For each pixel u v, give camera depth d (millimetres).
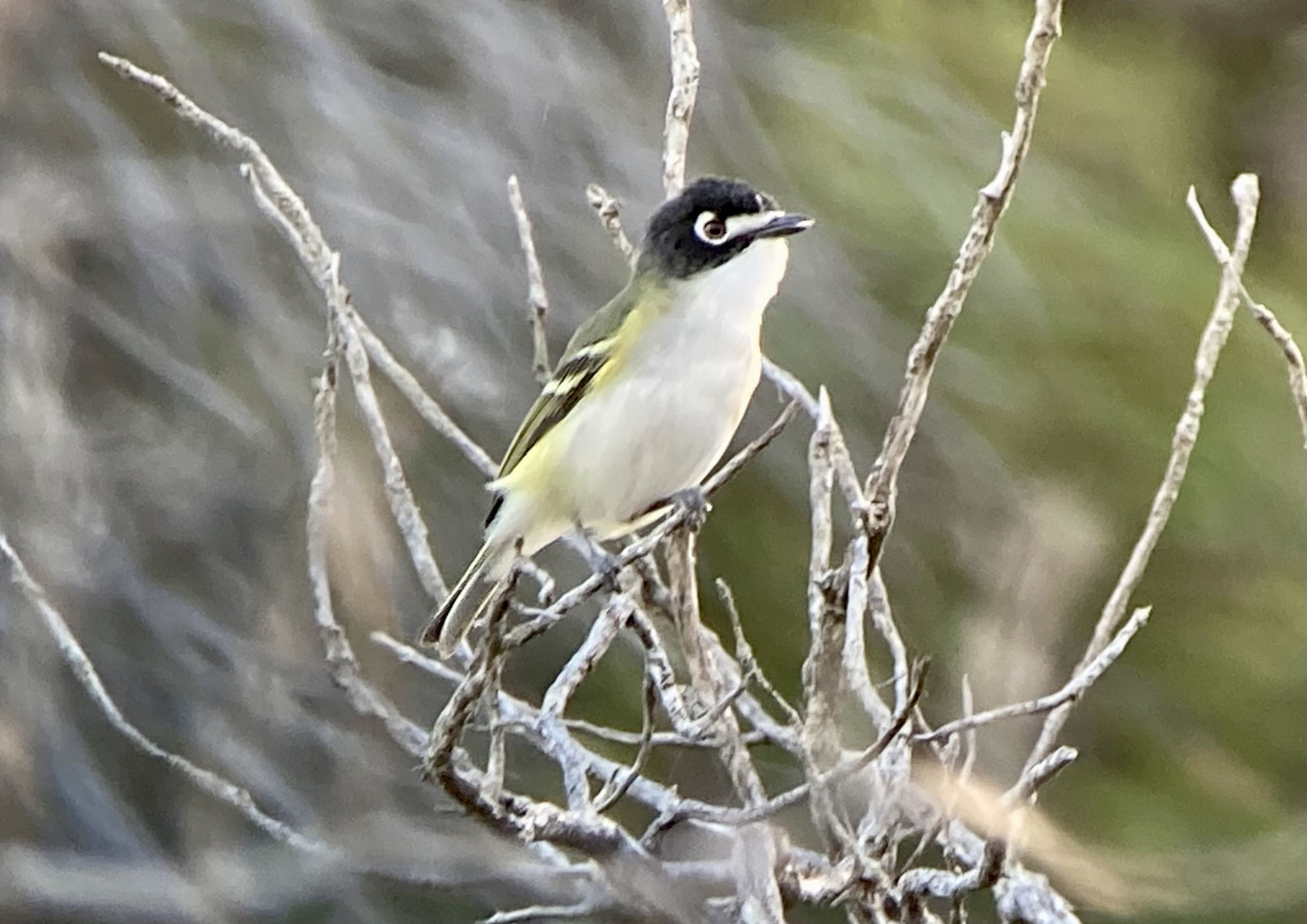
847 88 11961
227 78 11695
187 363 11742
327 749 11617
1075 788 11492
